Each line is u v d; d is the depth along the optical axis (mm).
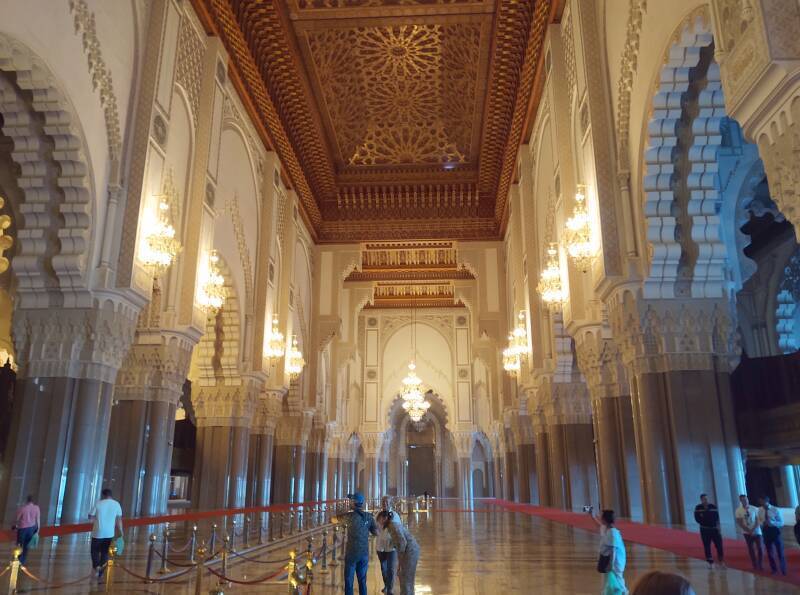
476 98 15391
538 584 4871
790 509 14102
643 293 8078
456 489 32719
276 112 14508
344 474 29391
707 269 7934
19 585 4621
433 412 34656
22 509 5398
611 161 8562
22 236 8000
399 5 12375
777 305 15461
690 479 7656
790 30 4129
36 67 6879
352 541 4250
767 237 15562
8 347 12492
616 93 8484
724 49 4777
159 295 9898
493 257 19719
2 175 9742
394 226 19984
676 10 6340
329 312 19656
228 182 12398
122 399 9703
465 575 5352
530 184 14844
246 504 15242
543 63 12203
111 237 8281
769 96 4242
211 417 13359
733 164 10336
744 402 13602
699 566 5465
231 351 13273
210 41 11250
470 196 19594
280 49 13188
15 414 7898
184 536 8250
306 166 17578
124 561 5973
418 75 15047
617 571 3221
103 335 8125
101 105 8156
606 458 9734
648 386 8039
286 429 18531
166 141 9484
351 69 14648
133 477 9398
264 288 14281
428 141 17906
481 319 19328
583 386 13242
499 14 12109
